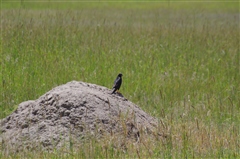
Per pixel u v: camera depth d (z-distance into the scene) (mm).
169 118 20062
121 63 29219
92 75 26500
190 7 90750
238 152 15898
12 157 15234
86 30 38812
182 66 29641
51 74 26062
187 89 25422
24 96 23562
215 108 22203
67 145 15977
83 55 30125
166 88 25328
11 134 17188
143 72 28141
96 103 17500
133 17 67062
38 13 61094
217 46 35031
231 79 27672
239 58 32031
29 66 27359
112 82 26203
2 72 26391
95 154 14906
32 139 16625
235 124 20016
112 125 16844
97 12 73500
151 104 23250
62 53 30312
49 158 15031
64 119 16984
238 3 99000
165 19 65562
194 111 21500
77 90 18062
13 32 32250
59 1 93938
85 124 16703
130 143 16047
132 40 36281
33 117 17516
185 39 36969
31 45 30609
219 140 16766
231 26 52500
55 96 17766
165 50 33281
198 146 16094
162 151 15648
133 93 24875
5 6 76875
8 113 21578
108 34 36844
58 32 33969
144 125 17750
